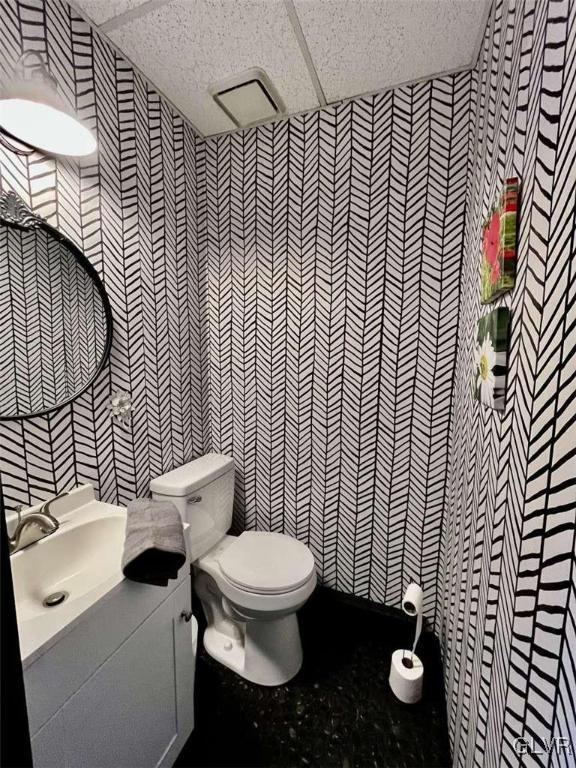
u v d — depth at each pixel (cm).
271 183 157
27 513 98
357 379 155
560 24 48
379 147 139
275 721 121
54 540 99
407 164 136
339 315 154
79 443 118
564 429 44
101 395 124
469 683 85
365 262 147
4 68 91
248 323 171
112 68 118
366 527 163
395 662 132
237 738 116
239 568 133
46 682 67
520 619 53
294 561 138
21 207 94
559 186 47
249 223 164
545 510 48
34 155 98
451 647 115
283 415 171
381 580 164
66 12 104
